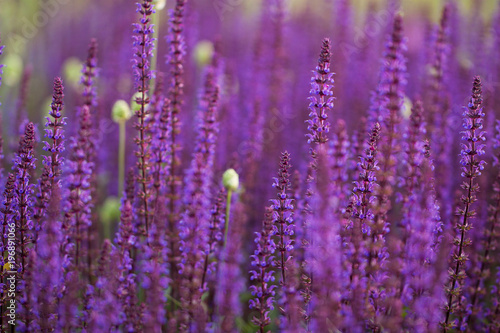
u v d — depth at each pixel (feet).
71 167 5.32
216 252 5.58
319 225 4.92
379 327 5.10
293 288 5.08
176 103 5.60
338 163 5.18
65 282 5.19
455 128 6.44
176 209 5.61
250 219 6.19
